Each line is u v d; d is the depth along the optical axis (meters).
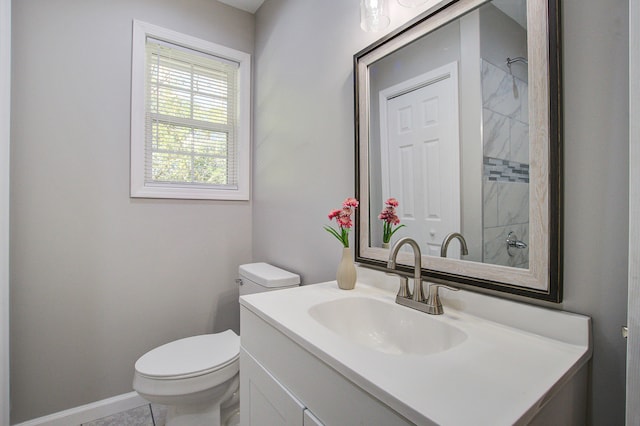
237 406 1.64
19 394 1.52
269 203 2.06
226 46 2.17
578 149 0.72
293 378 0.80
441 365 0.62
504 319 0.83
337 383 0.65
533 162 0.77
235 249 2.20
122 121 1.80
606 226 0.68
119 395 1.77
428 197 1.04
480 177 0.90
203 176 2.13
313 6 1.65
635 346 0.48
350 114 1.39
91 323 1.71
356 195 1.31
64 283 1.64
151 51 1.95
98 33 1.74
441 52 1.00
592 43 0.70
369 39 1.30
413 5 1.02
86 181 1.70
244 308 1.08
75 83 1.67
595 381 0.69
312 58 1.65
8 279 1.44
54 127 1.62
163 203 1.94
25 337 1.54
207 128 2.15
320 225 1.57
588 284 0.71
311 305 1.01
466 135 0.93
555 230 0.74
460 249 0.95
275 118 1.99
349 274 1.21
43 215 1.59
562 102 0.74
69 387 1.64
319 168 1.58
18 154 1.53
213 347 1.55
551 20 0.74
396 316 0.99
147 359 1.42
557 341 0.73
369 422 0.57
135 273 1.84
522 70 0.80
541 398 0.51
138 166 1.85
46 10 1.60
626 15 0.65
